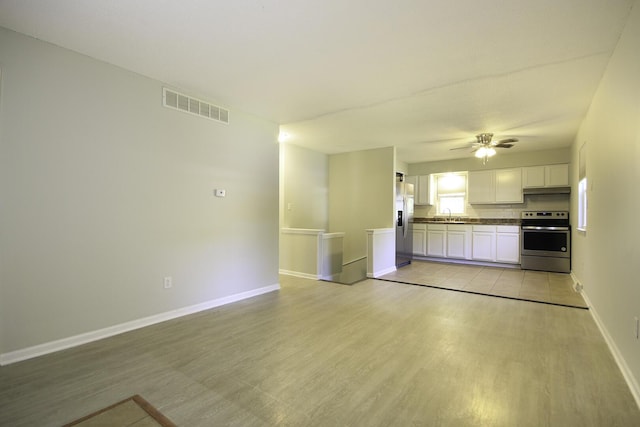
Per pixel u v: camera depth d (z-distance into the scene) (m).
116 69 2.79
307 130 4.81
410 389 1.93
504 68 2.79
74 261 2.55
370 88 3.25
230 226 3.80
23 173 2.29
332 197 6.68
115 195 2.79
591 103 3.51
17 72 2.27
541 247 5.88
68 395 1.86
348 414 1.69
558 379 2.04
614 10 1.99
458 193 7.38
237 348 2.51
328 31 2.26
